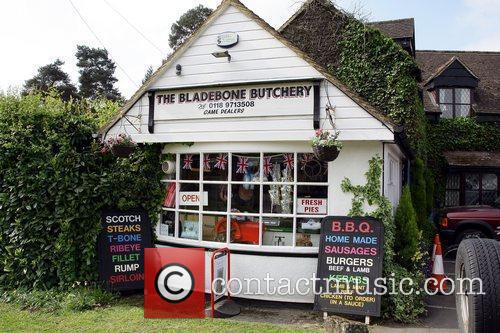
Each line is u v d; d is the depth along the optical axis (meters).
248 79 7.39
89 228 7.97
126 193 8.35
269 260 7.42
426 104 18.77
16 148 7.81
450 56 22.12
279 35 7.23
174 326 6.26
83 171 8.12
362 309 6.48
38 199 7.77
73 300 7.14
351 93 6.74
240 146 7.63
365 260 6.67
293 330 6.11
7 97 8.30
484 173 17.67
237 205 7.73
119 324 6.34
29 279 7.80
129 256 7.99
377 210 6.97
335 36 13.38
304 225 7.42
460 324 4.11
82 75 44.25
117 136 7.93
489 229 12.07
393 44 12.80
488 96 19.28
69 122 8.14
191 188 8.20
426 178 15.51
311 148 7.27
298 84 7.11
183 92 7.89
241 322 6.52
